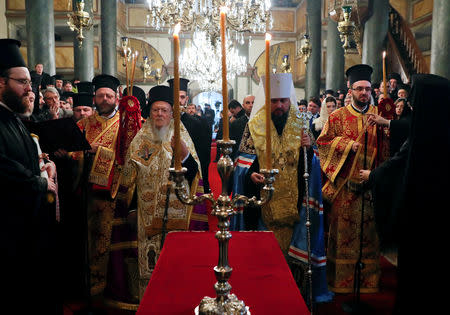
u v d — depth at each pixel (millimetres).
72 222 3162
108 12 14156
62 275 3092
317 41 14062
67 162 3061
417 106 2039
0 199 1919
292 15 22141
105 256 3076
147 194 2762
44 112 4094
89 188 3104
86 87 4258
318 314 2947
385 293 3348
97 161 3055
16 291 1935
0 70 2041
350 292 3377
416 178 2027
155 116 2754
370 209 3330
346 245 3381
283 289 1417
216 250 1861
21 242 1961
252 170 2904
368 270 3352
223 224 1260
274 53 22203
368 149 3359
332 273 3451
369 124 3131
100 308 3059
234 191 2881
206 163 3566
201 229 2844
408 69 8992
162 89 2783
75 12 5871
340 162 3377
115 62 14555
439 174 2000
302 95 22312
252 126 2883
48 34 8289
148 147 2814
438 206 2000
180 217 2734
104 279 3107
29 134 2246
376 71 8484
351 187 3342
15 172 1930
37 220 2123
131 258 2893
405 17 15539
